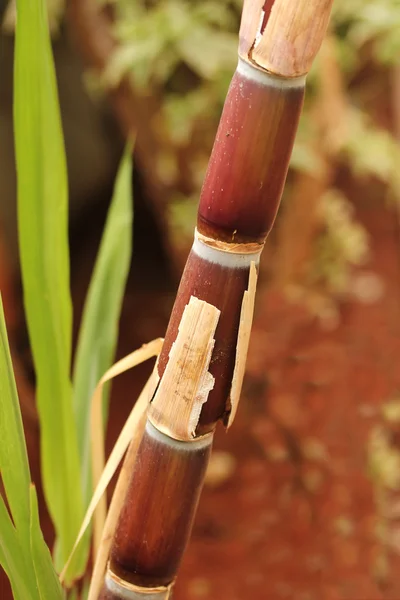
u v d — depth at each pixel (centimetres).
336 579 145
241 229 55
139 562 61
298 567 146
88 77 160
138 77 137
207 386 58
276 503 153
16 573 64
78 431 77
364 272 203
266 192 55
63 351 70
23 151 66
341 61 150
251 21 53
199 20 139
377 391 165
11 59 201
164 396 58
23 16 63
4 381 62
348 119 160
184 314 57
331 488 154
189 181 169
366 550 151
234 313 57
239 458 158
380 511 157
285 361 166
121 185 79
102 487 63
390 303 192
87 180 242
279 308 176
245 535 149
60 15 151
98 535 72
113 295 78
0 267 175
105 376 66
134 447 63
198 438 59
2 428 63
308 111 148
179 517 61
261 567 146
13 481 64
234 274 56
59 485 72
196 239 57
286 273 179
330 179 171
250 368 164
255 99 54
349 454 158
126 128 168
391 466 158
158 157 165
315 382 163
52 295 69
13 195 213
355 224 208
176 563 62
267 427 159
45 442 71
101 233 254
